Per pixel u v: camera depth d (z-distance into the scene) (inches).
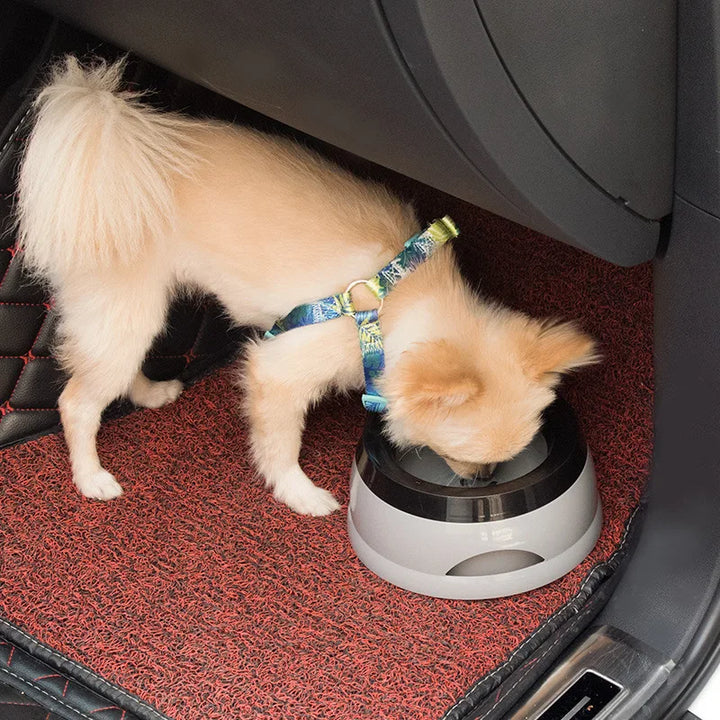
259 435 43.6
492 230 50.9
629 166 29.0
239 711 35.8
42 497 44.5
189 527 43.2
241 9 28.1
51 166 38.9
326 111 30.7
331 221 41.2
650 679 33.3
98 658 37.7
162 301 43.6
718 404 31.2
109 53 42.0
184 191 41.7
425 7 24.8
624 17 26.6
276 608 39.5
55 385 46.8
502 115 26.9
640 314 47.7
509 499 37.6
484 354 39.0
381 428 41.5
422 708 35.5
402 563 39.1
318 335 40.6
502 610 38.6
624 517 41.4
